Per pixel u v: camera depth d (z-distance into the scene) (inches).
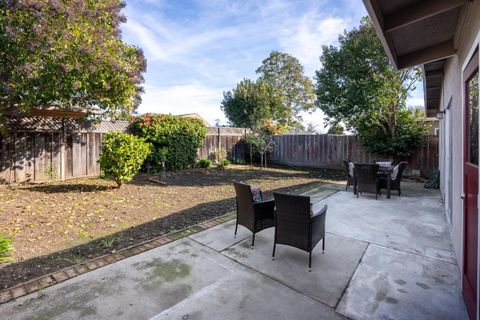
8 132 286.7
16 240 142.3
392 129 371.9
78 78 237.1
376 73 336.8
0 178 283.3
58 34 218.8
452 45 127.3
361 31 346.9
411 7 98.0
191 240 141.7
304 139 499.5
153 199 238.5
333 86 373.7
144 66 297.9
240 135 566.9
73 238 147.0
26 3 203.9
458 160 118.9
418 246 133.9
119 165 273.6
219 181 339.6
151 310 84.7
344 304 88.2
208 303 88.4
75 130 341.4
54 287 96.7
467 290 85.9
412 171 370.9
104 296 91.7
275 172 431.2
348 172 272.7
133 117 400.2
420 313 83.9
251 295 93.0
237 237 146.3
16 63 218.2
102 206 211.9
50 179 318.7
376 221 173.2
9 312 82.8
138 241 142.8
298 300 90.4
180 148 428.5
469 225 88.2
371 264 115.5
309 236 111.9
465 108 98.3
